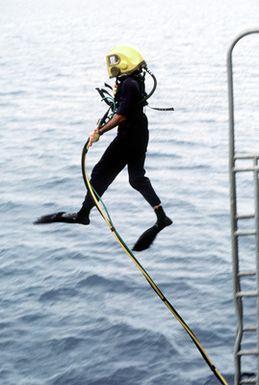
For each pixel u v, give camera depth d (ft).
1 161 186.80
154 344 86.02
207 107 255.29
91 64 398.21
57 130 228.22
